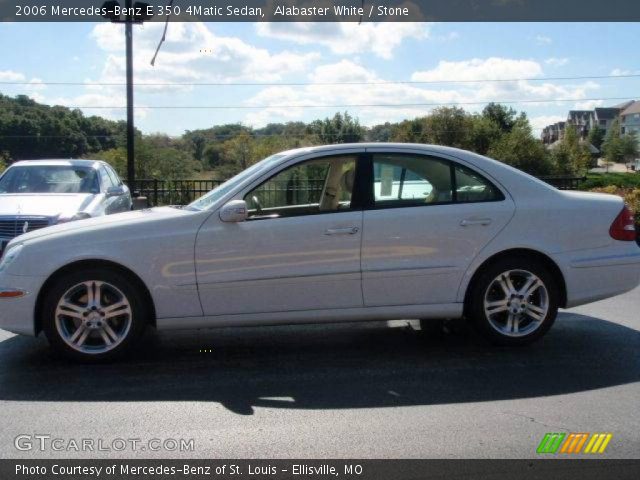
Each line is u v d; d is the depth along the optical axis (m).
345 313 5.65
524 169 48.03
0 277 5.51
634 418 4.35
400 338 6.30
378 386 4.98
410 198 5.75
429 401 4.66
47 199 9.43
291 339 6.32
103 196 10.14
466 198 5.80
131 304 5.50
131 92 16.27
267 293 5.55
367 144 5.83
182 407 4.59
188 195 19.73
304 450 3.91
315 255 5.56
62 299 5.45
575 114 113.38
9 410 4.55
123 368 5.45
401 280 5.66
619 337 6.27
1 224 8.61
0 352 5.92
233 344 6.15
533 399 4.69
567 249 5.81
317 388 4.95
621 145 77.88
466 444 3.98
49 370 5.40
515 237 5.75
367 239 5.60
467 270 5.72
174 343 6.20
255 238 5.52
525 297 5.82
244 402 4.68
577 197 5.97
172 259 5.46
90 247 5.43
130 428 4.25
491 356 5.70
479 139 50.59
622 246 5.94
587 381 5.05
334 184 5.83
